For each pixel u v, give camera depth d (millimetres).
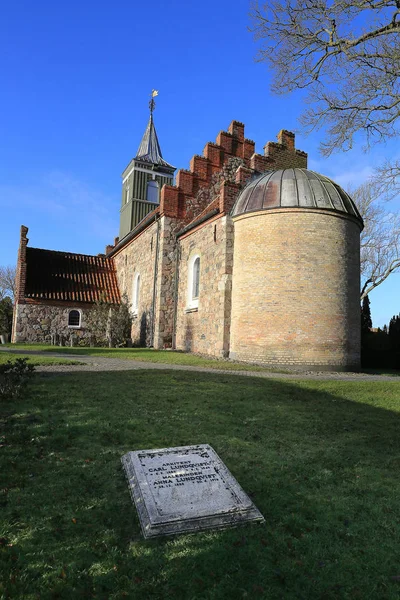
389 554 3854
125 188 37312
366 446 6531
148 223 25172
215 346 18156
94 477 5035
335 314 16312
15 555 3654
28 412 6988
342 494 4957
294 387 10555
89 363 13711
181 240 22734
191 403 8141
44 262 30953
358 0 12062
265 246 16531
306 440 6637
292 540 4031
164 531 4020
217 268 18516
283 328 15961
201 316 19750
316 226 16359
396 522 4402
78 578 3438
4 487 4723
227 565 3631
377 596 3324
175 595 3281
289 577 3514
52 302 28266
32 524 4109
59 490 4730
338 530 4223
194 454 5227
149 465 4945
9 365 8234
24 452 5566
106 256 34906
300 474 5410
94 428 6430
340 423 7617
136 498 4461
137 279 27688
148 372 11516
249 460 5695
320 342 15961
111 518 4289
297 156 22500
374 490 5078
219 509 4285
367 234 33156
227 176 24422
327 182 17438
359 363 17219
